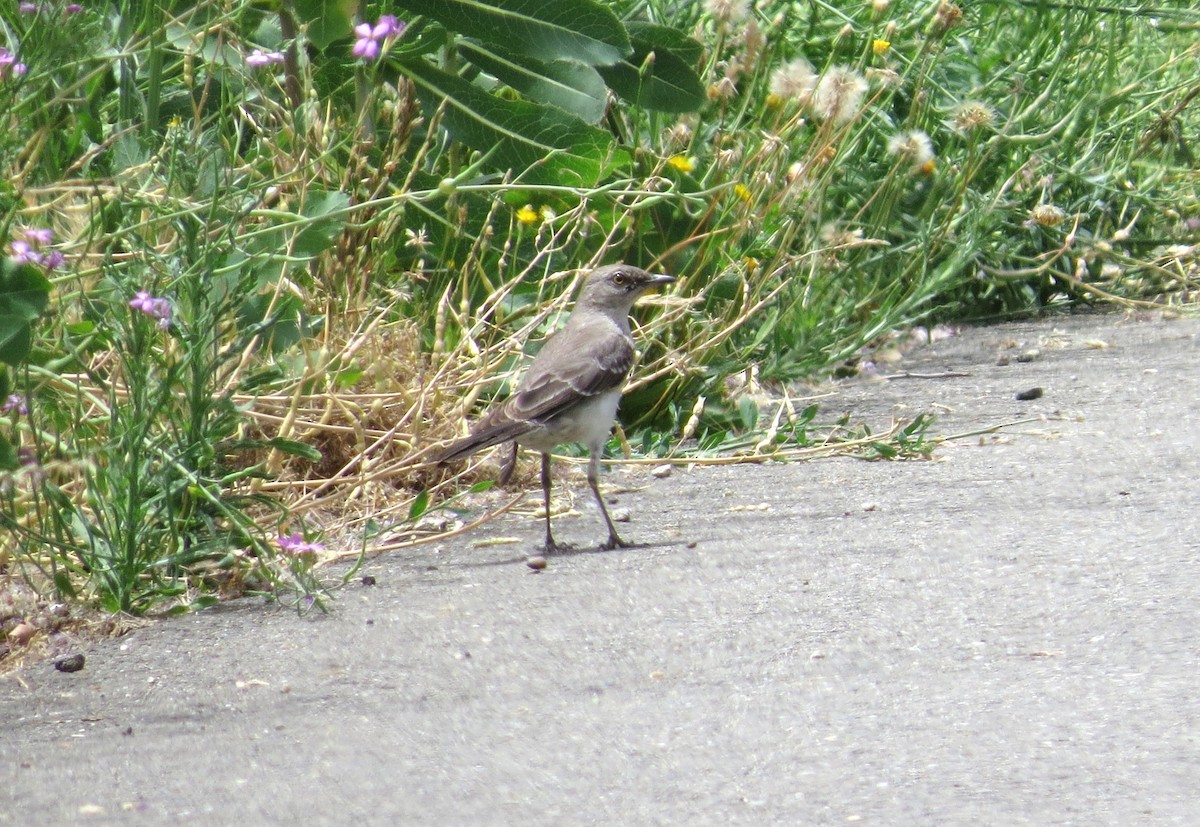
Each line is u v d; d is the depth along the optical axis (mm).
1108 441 13070
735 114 15969
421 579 10078
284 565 9812
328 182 12750
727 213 14172
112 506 9414
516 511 11828
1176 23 19641
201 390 9633
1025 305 19594
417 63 13328
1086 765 6672
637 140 14500
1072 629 8484
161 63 12258
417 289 13234
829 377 15953
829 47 17891
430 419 12039
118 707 7926
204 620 9289
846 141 15727
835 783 6602
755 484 12328
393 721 7570
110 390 9773
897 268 17406
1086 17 18219
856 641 8484
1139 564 9602
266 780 6887
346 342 11828
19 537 9562
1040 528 10570
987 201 18094
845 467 12711
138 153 11531
